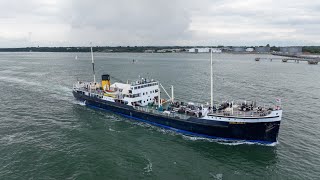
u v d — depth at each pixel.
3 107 79.06
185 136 59.66
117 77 146.25
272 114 52.66
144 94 73.56
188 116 59.62
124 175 42.41
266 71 179.75
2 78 140.75
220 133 56.56
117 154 49.44
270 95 97.88
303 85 120.19
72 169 43.78
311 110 76.69
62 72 170.38
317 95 97.88
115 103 73.88
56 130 60.88
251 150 52.00
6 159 46.50
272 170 44.06
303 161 46.53
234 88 111.44
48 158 47.12
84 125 65.00
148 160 47.44
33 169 43.59
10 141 53.88
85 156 48.19
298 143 53.69
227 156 49.50
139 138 57.75
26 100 88.81
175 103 70.50
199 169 44.66
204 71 179.12
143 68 199.75
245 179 41.69
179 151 51.56
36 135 57.53
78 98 86.94
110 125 65.69
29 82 126.75
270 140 54.16
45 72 170.38
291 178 41.50
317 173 42.62
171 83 124.00
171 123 62.59
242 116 54.25
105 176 42.03
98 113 75.81
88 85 90.88
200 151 51.69
